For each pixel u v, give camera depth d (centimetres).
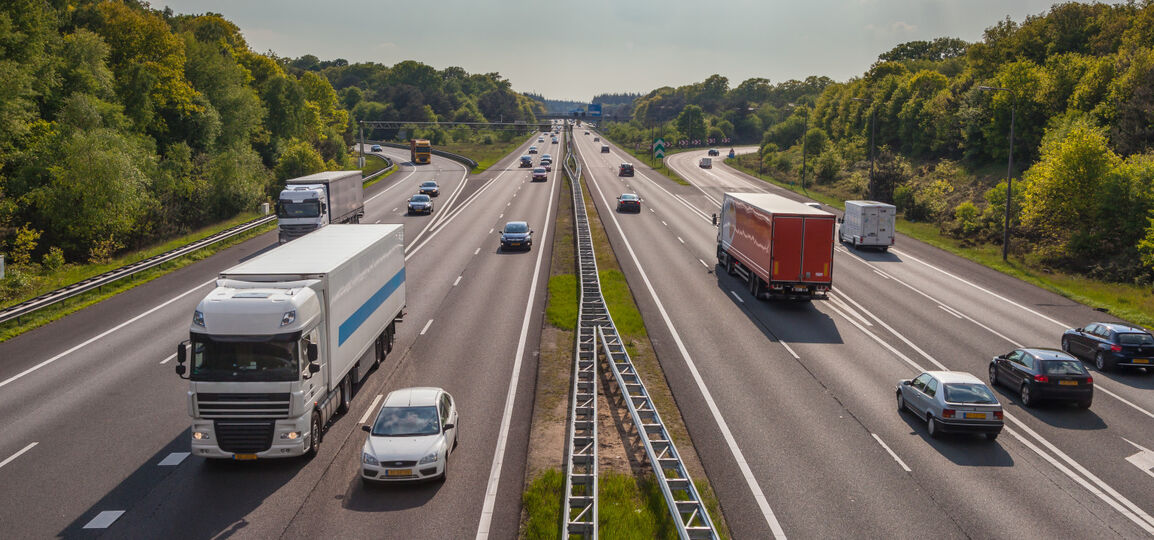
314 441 1733
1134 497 1591
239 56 10288
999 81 8000
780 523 1434
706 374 2408
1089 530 1437
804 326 3072
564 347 2688
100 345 2662
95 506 1484
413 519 1434
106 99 5822
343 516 1447
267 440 1633
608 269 4203
